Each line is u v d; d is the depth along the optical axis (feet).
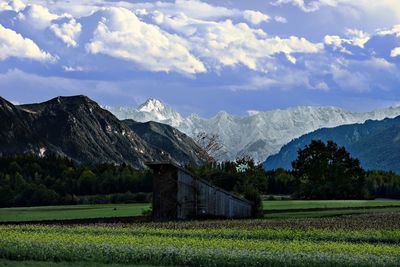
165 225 261.85
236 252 154.51
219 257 150.00
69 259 155.53
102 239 184.44
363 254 155.84
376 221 284.41
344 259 146.82
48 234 200.75
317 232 220.02
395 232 219.61
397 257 151.12
